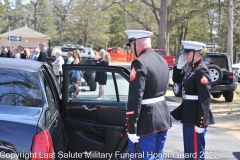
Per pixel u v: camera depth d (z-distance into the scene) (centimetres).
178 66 462
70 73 464
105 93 473
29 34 3281
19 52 1736
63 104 448
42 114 297
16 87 329
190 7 2525
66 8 6231
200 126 415
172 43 5800
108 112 446
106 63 994
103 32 5962
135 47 358
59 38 6450
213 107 1103
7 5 6006
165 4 2641
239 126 819
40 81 343
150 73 342
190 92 429
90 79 481
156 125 351
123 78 471
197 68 423
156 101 355
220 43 3800
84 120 452
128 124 335
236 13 2447
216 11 2861
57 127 325
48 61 1219
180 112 445
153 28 4688
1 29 6525
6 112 288
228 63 1180
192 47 424
